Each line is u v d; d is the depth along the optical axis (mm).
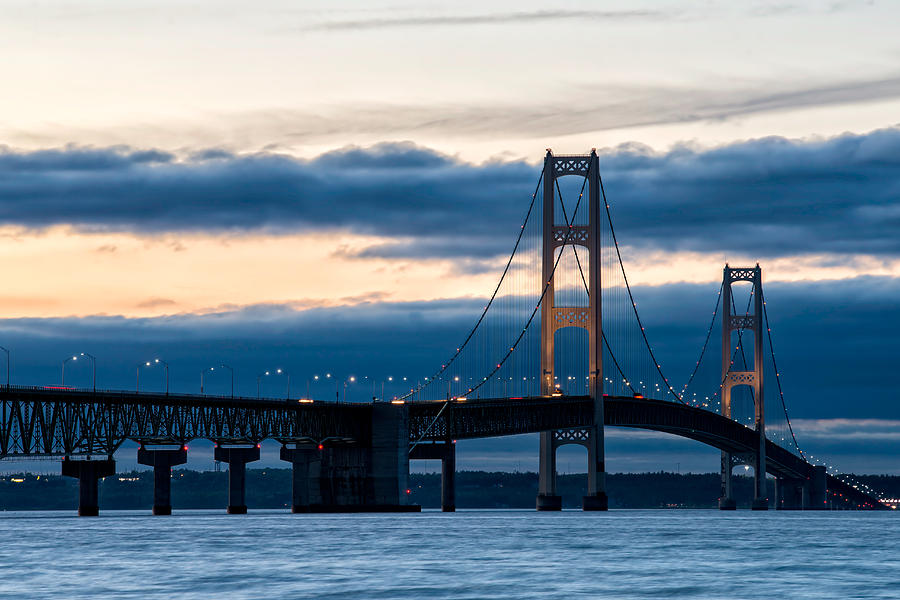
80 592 190250
